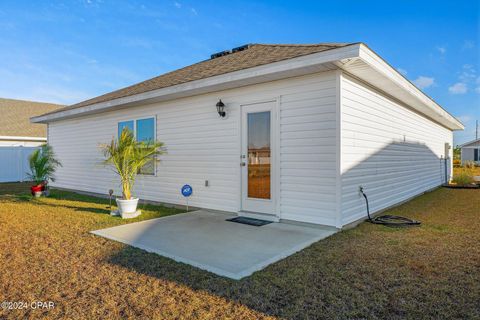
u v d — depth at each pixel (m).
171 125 7.41
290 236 4.52
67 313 2.38
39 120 11.17
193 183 6.98
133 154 6.15
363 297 2.58
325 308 2.41
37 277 3.07
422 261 3.42
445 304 2.46
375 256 3.59
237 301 2.54
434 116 10.59
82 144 10.19
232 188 6.26
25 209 7.00
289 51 5.81
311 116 5.14
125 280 2.98
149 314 2.36
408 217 6.06
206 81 6.00
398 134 7.63
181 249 3.91
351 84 5.23
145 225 5.29
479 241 4.24
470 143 32.28
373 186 6.14
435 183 12.09
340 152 4.85
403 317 2.28
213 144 6.58
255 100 5.84
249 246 4.03
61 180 11.23
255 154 5.88
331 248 3.90
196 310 2.41
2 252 3.84
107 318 2.31
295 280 2.92
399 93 6.81
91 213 6.50
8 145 15.73
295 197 5.33
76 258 3.61
